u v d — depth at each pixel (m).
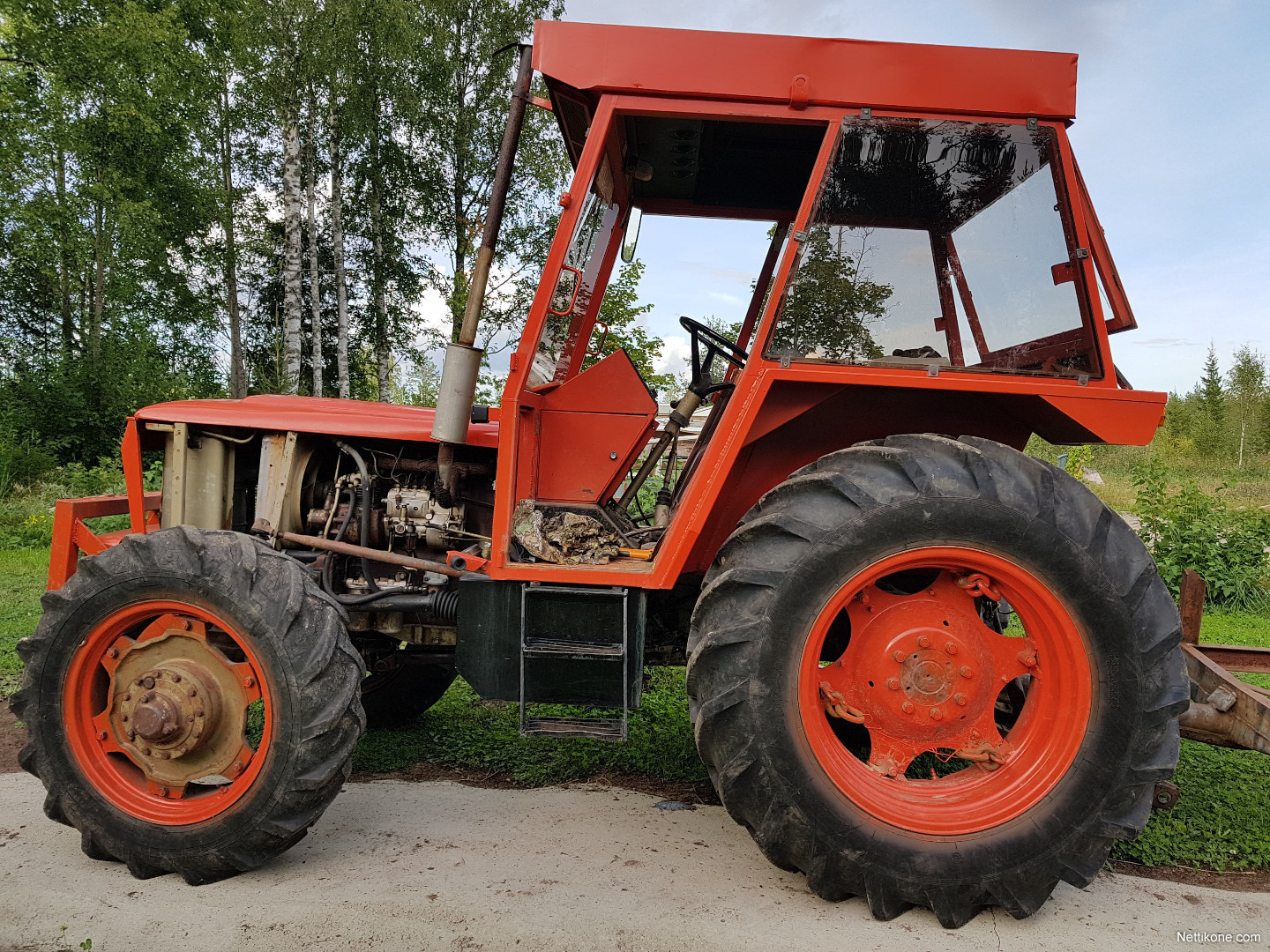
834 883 2.20
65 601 2.42
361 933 2.06
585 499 2.89
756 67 2.37
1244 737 2.66
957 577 2.34
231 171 19.36
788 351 2.41
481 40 15.73
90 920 2.12
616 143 2.77
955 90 2.34
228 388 19.58
